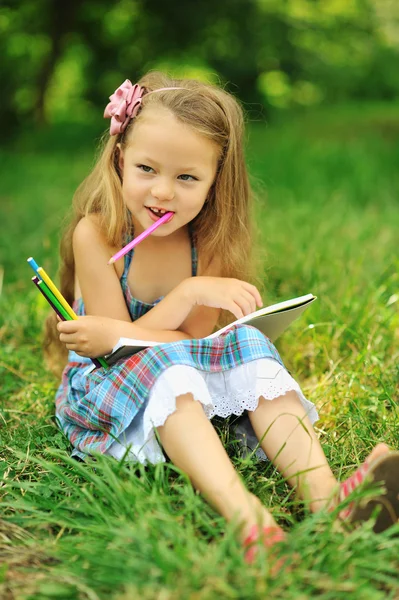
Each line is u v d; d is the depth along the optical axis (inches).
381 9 657.0
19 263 150.2
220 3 513.7
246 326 74.1
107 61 528.7
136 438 72.2
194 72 567.8
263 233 155.6
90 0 492.4
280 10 556.1
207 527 59.5
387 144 323.0
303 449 68.8
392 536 62.1
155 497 62.4
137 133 77.3
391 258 141.8
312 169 257.8
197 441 65.2
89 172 93.7
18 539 63.7
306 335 111.1
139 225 83.9
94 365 79.9
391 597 55.2
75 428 81.2
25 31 494.3
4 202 223.3
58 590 54.7
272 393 70.3
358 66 675.4
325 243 157.2
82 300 88.7
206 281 80.5
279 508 67.0
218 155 80.0
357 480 61.5
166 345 70.6
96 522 63.4
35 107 479.2
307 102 669.9
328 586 53.6
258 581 52.5
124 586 54.2
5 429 87.7
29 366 106.7
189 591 51.5
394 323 113.2
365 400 92.1
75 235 84.1
